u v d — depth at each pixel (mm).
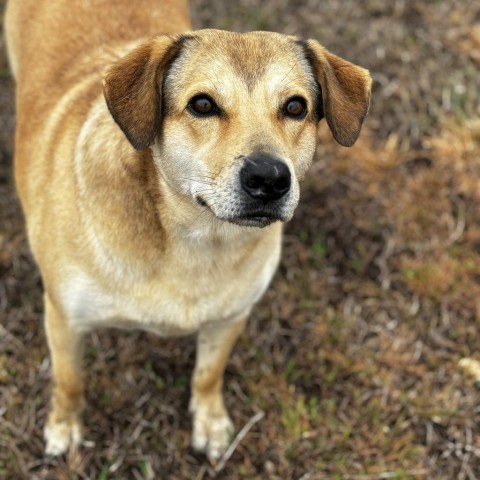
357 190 1451
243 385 1266
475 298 1341
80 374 1153
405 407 1249
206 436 1210
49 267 1062
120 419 1221
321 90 1028
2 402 1219
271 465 1198
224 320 1108
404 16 1720
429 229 1416
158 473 1188
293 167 965
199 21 1657
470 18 1717
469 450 1219
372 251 1396
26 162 1138
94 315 1064
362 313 1336
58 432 1189
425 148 1504
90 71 1132
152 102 980
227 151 951
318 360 1285
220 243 1038
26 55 1227
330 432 1226
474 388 1269
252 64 975
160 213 1017
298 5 1722
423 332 1320
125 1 1205
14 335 1277
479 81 1597
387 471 1198
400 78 1590
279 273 1364
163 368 1270
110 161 1018
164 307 1058
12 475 1167
